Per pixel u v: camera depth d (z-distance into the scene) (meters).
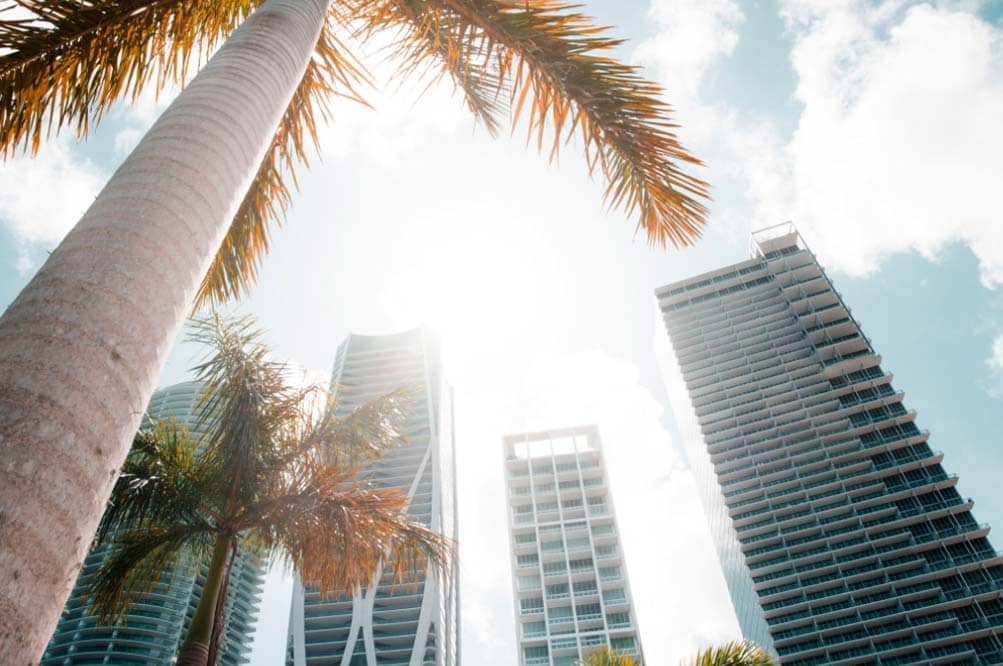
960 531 101.19
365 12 7.21
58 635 87.06
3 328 2.42
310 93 7.07
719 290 148.50
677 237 6.78
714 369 137.25
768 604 105.19
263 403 9.51
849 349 129.75
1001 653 89.62
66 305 2.47
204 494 9.34
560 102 6.51
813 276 142.62
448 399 153.75
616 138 6.55
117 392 2.41
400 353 147.00
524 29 6.29
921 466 109.69
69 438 2.19
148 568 9.33
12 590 1.85
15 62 5.68
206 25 6.74
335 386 10.71
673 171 6.49
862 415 119.12
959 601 94.62
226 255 6.97
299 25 4.78
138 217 2.89
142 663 83.25
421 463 124.12
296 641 103.94
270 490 9.55
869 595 100.75
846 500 111.31
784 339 135.88
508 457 128.12
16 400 2.17
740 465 122.75
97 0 5.80
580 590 103.38
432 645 103.06
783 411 125.81
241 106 3.74
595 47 6.29
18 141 5.67
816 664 96.94
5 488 1.98
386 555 9.79
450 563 10.16
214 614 8.72
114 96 6.08
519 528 114.56
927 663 92.00
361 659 100.50
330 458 10.12
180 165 3.20
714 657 11.14
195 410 9.79
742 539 113.75
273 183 7.09
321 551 9.31
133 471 9.34
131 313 2.60
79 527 2.12
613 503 115.75
